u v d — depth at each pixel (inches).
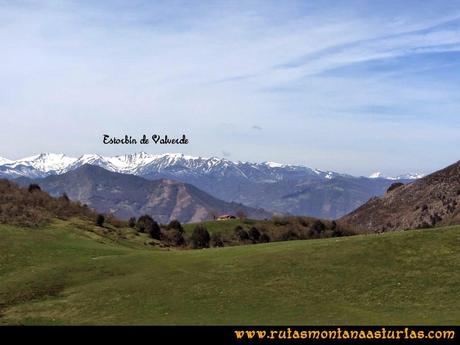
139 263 2755.9
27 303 2269.9
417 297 2031.3
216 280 2374.5
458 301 1961.1
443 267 2255.2
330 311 1952.5
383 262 2373.3
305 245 2743.6
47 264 2819.9
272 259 2566.4
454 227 2664.9
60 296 2346.2
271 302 2079.2
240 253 2787.9
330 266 2400.3
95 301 2213.3
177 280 2407.7
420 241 2517.2
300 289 2201.0
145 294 2258.9
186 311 2033.7
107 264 2741.1
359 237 2768.2
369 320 1818.4
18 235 3405.5
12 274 2657.5
